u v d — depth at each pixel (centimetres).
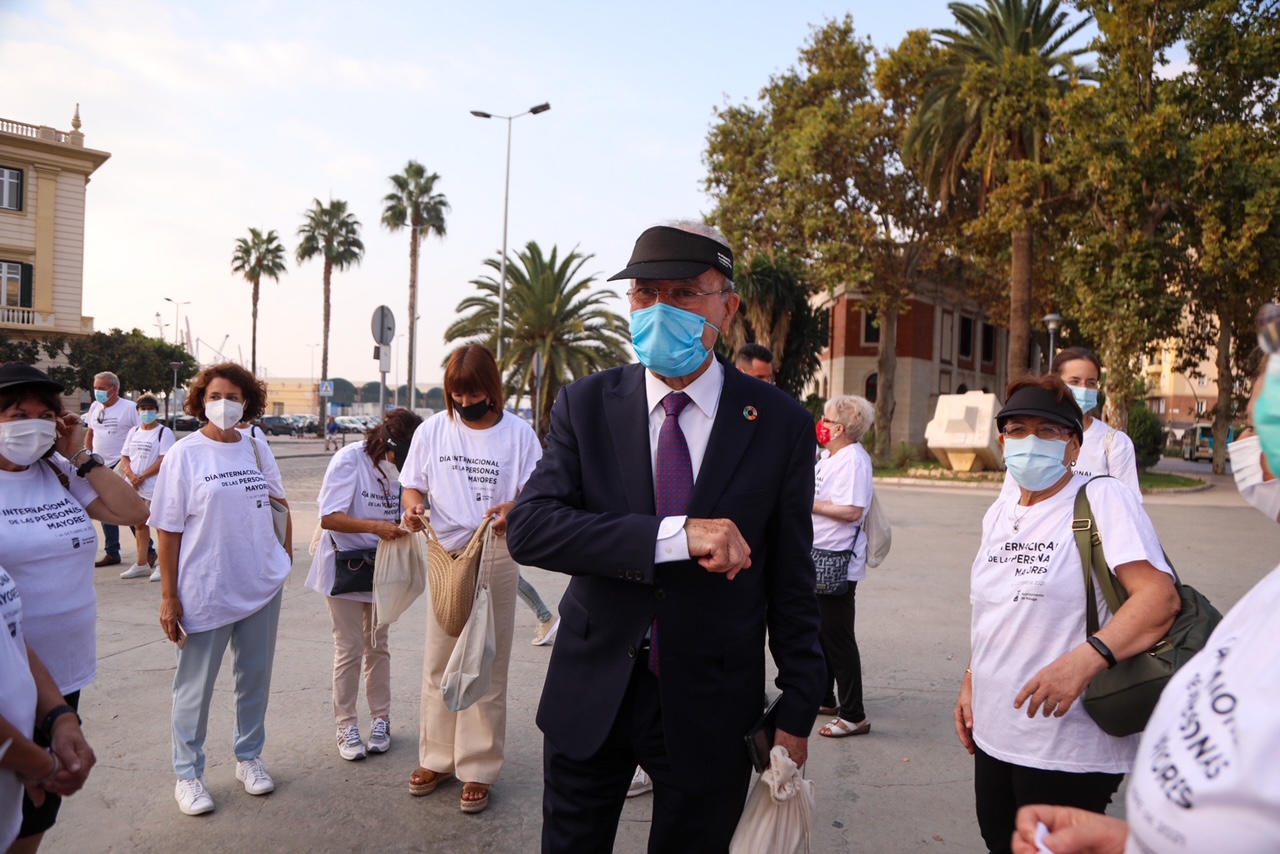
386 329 1077
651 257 210
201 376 368
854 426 457
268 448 394
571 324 2998
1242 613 102
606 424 222
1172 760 95
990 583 242
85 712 457
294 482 1759
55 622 259
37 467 268
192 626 351
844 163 2578
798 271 2673
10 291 3691
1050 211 2231
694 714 204
